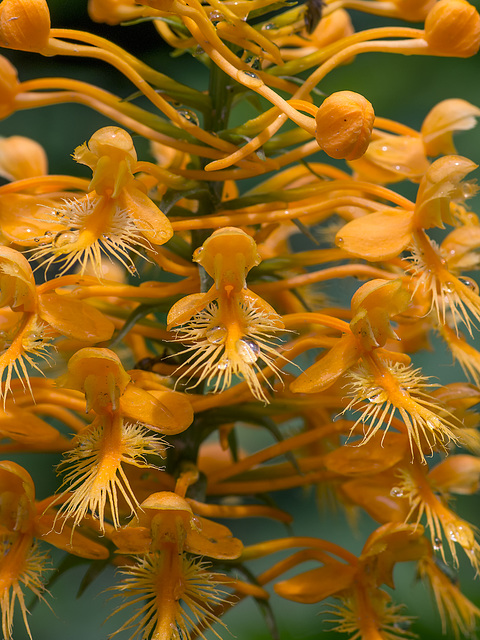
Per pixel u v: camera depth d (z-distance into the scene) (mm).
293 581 188
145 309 182
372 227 179
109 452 171
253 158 181
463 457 192
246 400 186
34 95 187
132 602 173
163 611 172
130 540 173
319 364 175
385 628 187
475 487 190
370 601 187
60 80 187
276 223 196
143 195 174
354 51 184
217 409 189
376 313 174
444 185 176
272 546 187
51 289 179
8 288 173
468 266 185
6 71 186
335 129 167
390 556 187
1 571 175
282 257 189
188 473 183
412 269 182
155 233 172
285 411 188
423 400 177
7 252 172
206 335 168
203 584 175
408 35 187
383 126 198
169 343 192
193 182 182
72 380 172
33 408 192
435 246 181
